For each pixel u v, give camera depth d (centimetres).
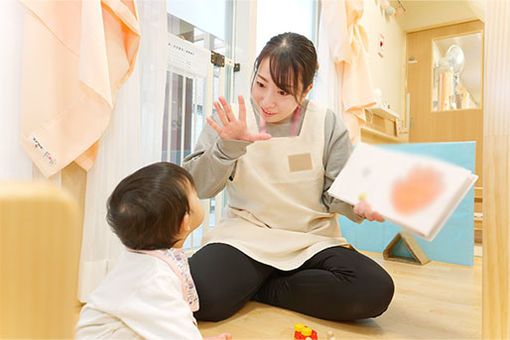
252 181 106
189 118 167
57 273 11
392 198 75
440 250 180
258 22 214
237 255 100
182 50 159
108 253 114
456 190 69
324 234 109
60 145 100
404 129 365
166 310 65
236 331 88
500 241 64
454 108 347
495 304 64
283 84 94
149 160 128
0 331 10
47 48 98
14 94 96
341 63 236
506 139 63
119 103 117
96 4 100
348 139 109
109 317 66
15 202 10
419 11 358
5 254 10
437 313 105
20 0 93
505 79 63
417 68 362
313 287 97
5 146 94
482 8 284
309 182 106
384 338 87
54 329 11
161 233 71
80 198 114
